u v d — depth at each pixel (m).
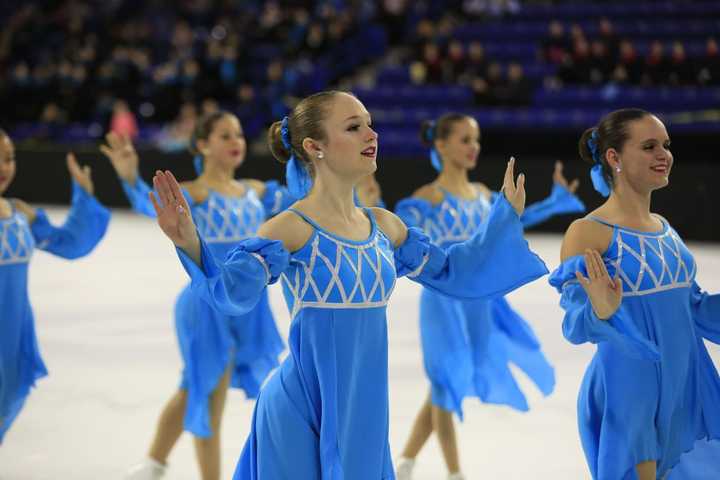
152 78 48.56
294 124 8.18
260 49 49.31
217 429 11.65
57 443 13.38
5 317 11.21
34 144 45.22
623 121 9.09
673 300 8.83
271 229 7.81
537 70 41.94
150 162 39.97
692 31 43.06
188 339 11.77
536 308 22.38
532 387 16.23
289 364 7.94
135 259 30.80
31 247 11.57
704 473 9.56
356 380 7.85
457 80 41.94
